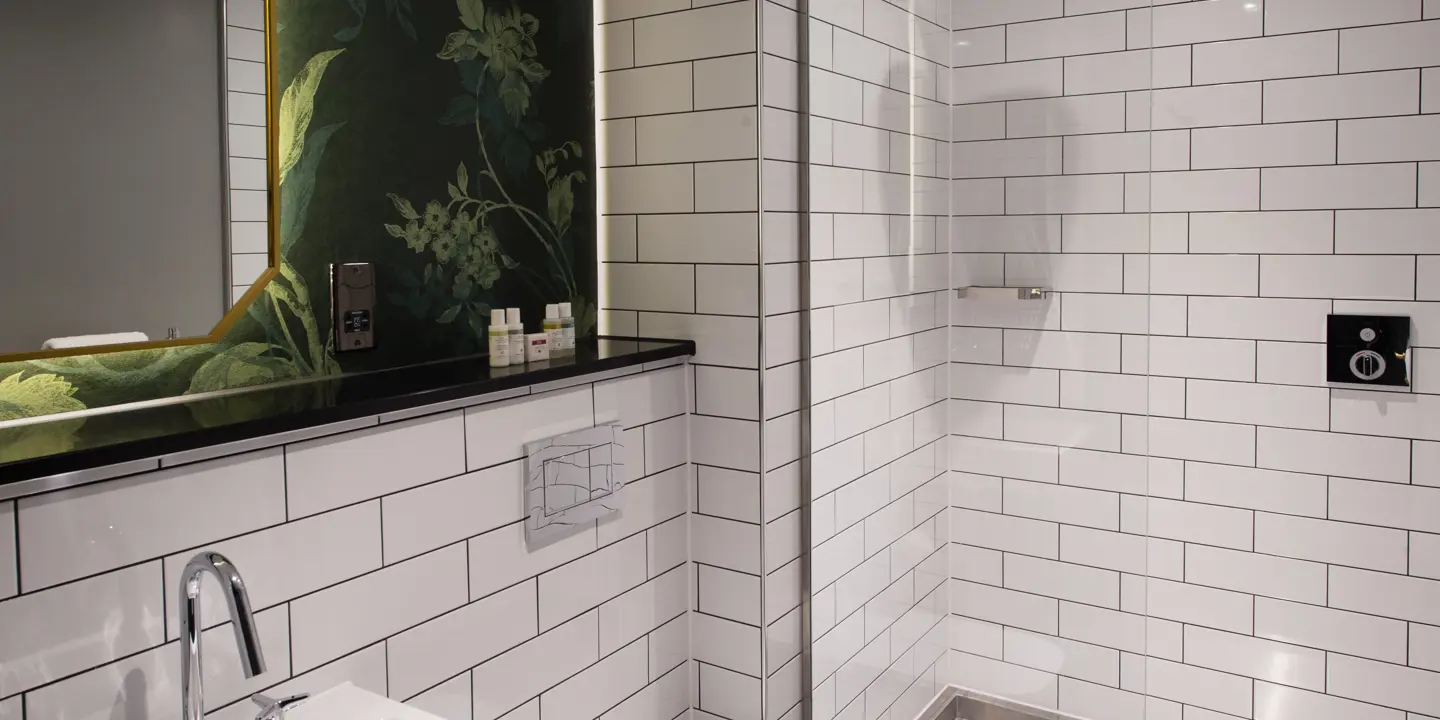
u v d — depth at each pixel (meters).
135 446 1.09
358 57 1.63
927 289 2.16
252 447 1.25
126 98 1.30
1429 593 2.20
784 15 1.96
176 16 1.36
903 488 2.20
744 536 2.03
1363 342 2.20
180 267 1.38
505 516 1.64
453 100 1.81
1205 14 2.34
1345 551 2.28
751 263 1.96
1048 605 2.15
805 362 2.06
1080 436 2.06
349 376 1.62
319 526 1.33
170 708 1.18
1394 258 2.17
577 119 2.11
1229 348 2.38
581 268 2.14
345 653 1.38
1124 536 2.03
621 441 1.89
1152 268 2.47
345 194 1.61
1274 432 2.34
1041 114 2.02
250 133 1.46
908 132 2.09
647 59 2.08
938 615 2.28
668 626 2.08
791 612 2.08
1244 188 2.33
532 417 1.69
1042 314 2.08
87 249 1.27
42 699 1.05
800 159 2.02
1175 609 2.51
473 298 1.87
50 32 1.22
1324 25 2.21
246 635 1.02
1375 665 2.27
